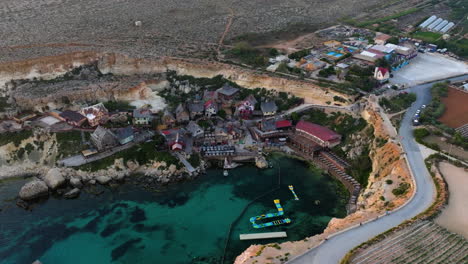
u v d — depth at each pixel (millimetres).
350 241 91938
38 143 144125
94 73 185875
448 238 90688
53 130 147125
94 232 115750
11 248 110250
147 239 113125
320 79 171875
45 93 161875
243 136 157000
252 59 191500
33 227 117875
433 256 86188
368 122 144000
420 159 119438
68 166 137000
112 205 127000
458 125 138875
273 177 138500
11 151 142625
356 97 158125
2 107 157375
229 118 164250
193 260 106000
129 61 188250
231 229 115500
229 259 105375
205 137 152750
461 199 103438
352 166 135875
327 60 189750
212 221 119250
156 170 138875
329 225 106875
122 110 162250
